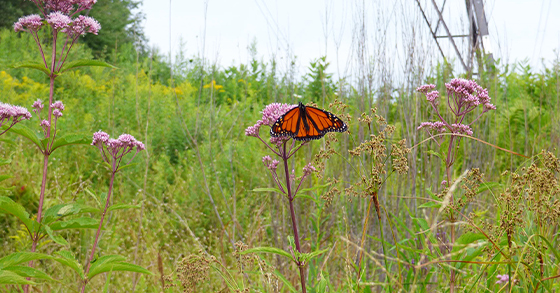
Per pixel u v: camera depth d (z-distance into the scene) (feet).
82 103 29.35
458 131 9.68
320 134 8.55
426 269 10.95
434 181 13.91
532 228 8.86
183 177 23.57
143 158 22.15
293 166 14.76
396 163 8.61
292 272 12.95
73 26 10.13
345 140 14.87
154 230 17.35
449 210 8.81
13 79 31.17
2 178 9.01
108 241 15.24
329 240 14.34
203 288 12.73
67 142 9.87
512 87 28.91
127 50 45.11
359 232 13.56
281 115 8.95
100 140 9.94
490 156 15.98
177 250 16.16
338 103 10.64
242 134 25.31
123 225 16.72
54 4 10.52
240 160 22.57
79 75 32.73
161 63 43.06
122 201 18.07
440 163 14.49
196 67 36.83
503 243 7.95
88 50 42.93
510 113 23.59
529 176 7.60
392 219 12.50
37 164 19.10
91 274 8.79
